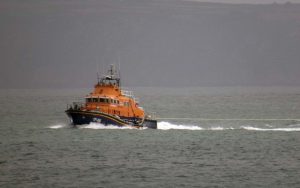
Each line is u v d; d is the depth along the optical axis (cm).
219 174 15975
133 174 15812
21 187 14588
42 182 15012
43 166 16675
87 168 16438
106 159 17650
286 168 16750
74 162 17200
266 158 18200
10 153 18562
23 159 17625
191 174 15912
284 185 14975
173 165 16950
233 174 16000
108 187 14638
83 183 14938
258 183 15138
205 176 15738
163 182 15100
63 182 15012
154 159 17725
